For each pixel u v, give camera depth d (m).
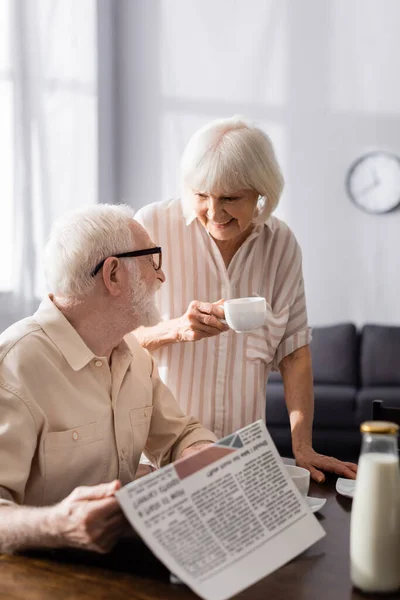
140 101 5.68
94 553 1.25
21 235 4.36
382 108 5.29
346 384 5.03
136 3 5.65
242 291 2.01
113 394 1.59
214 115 5.57
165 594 1.09
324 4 5.33
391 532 1.08
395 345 5.04
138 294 1.53
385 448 1.10
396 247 5.29
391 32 5.25
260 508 1.17
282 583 1.14
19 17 4.36
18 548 1.25
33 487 1.47
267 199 1.87
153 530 1.05
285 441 4.72
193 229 2.00
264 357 2.03
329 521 1.42
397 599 1.09
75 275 1.49
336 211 5.38
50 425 1.48
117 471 1.62
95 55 5.16
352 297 5.37
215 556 1.09
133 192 5.73
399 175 5.26
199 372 1.99
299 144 5.41
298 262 2.08
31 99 4.46
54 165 4.66
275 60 5.43
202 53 5.55
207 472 1.14
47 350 1.50
